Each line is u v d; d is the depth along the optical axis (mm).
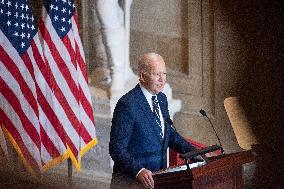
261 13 18297
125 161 11953
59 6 17656
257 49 18562
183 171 10867
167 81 20844
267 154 17547
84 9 21625
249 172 17391
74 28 18031
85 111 18062
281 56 18016
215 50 19469
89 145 18156
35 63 17297
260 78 18578
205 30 19656
